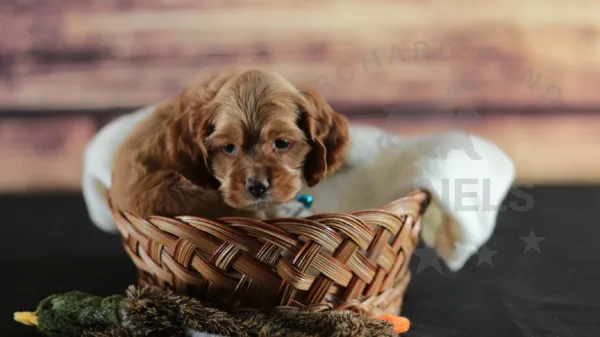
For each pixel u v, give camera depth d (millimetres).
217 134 1259
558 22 3139
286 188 1253
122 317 1240
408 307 1575
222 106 1274
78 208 2746
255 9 3100
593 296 1651
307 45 3127
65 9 3066
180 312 1178
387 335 1137
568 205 2689
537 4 3125
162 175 1367
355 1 3104
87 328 1262
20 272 1870
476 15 3131
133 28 3094
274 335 1112
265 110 1252
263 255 1196
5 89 3098
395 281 1433
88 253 2070
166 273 1305
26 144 3148
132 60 3113
